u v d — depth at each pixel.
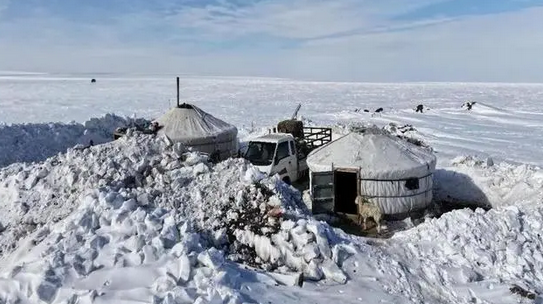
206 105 52.56
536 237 9.32
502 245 8.95
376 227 12.66
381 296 7.27
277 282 7.35
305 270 7.85
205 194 10.22
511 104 52.59
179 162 11.71
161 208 8.88
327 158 13.59
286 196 10.32
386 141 13.73
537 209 10.26
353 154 13.37
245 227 9.00
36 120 36.50
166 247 7.39
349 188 13.66
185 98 63.47
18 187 11.29
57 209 10.34
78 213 8.18
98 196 8.80
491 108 40.38
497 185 14.73
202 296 6.29
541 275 8.38
